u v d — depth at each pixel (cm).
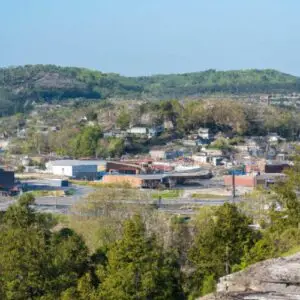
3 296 10375
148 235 12988
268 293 6562
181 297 11106
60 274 10638
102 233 14200
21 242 10700
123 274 10369
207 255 11881
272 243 11306
